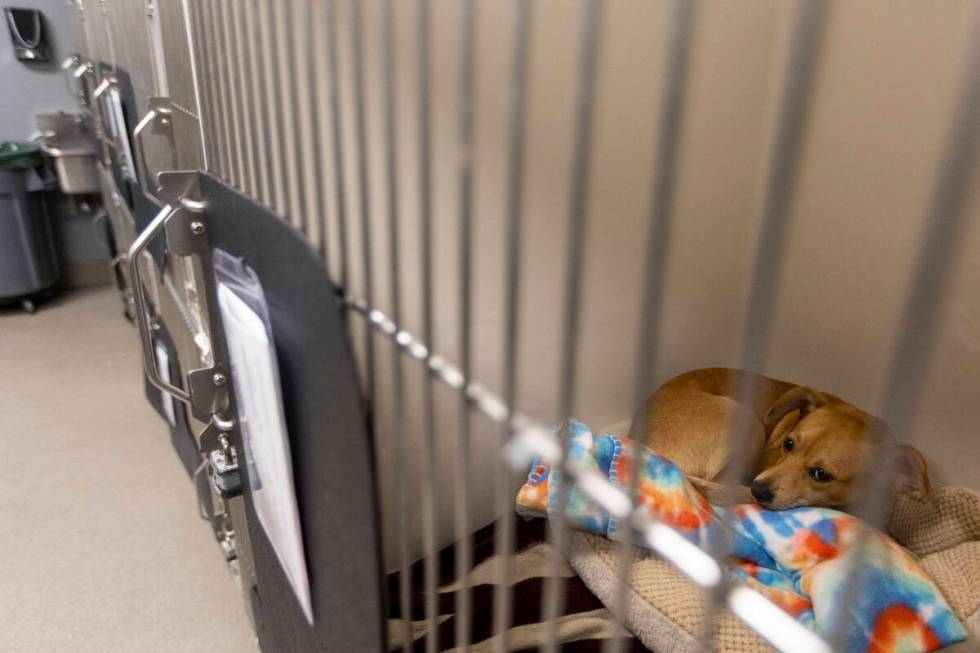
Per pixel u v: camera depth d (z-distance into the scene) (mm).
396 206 428
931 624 944
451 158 968
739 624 930
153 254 1281
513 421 374
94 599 1337
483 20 965
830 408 1309
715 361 1578
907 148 1254
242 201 580
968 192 220
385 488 989
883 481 250
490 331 1100
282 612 788
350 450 429
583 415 1333
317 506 530
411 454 991
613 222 1245
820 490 1241
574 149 294
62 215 3049
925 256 230
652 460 1163
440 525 1168
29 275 2773
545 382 1234
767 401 1446
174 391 928
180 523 1562
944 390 1276
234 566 1358
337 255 545
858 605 938
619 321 1324
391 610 1060
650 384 298
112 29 1544
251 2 591
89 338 2600
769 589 1039
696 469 1354
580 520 1156
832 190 1400
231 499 1079
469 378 400
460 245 374
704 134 1353
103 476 1729
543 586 1154
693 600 1012
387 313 550
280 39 695
